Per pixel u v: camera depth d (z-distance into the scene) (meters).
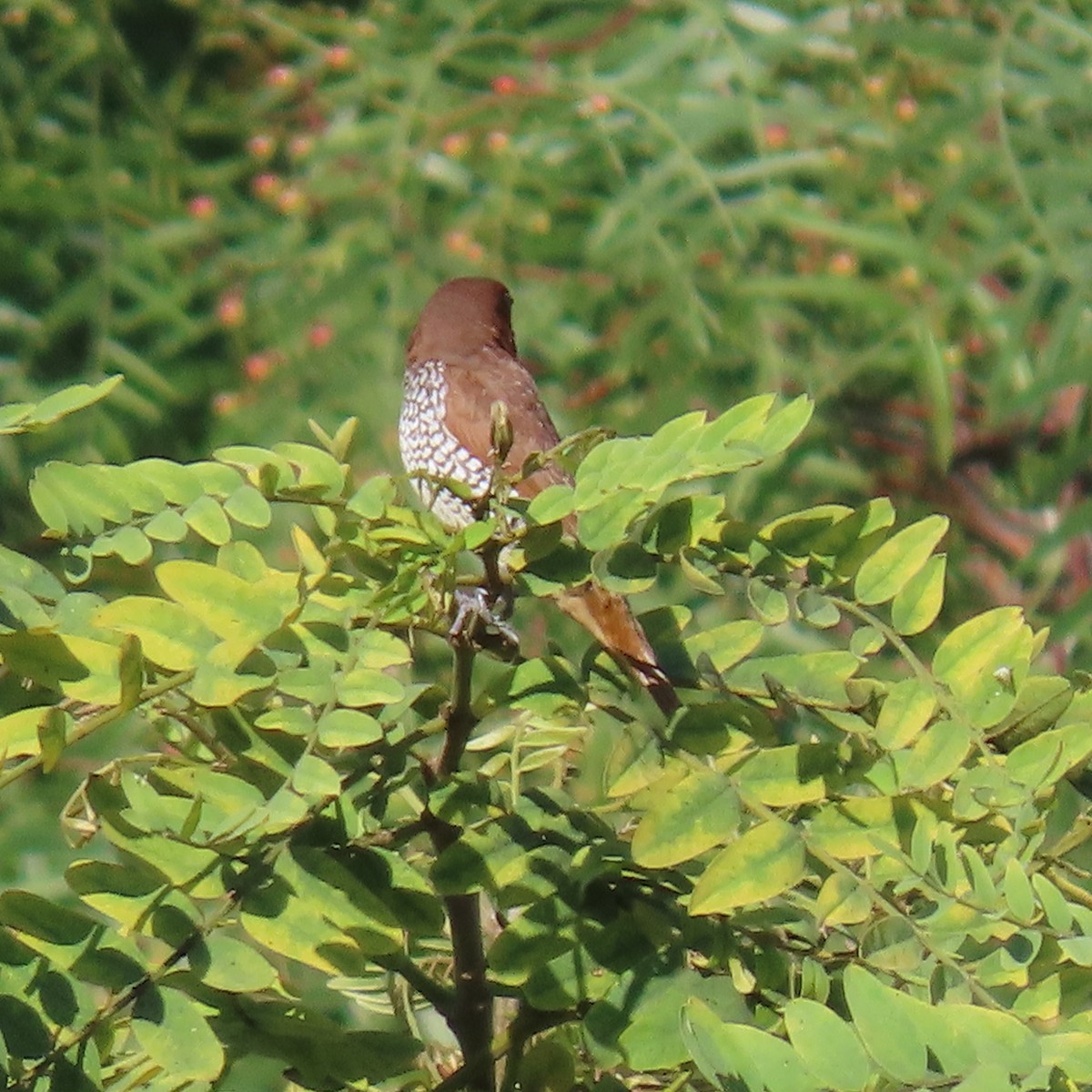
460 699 4.60
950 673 4.47
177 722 5.00
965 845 4.30
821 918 4.16
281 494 4.56
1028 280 12.32
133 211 13.27
